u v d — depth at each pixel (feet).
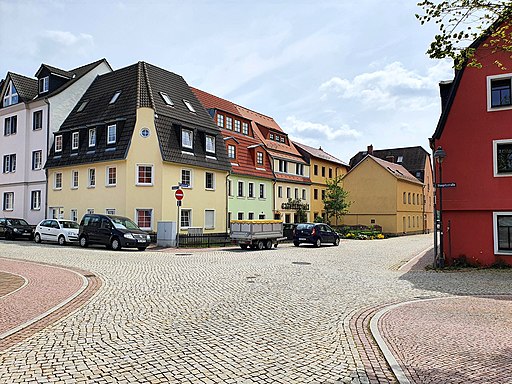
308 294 35.65
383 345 21.17
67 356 18.84
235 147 124.67
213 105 135.95
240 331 23.61
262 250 81.82
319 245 96.17
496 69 58.08
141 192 92.58
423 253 81.76
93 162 97.55
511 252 56.18
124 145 93.35
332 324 25.67
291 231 113.19
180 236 84.89
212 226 105.70
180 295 33.88
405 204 182.09
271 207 139.33
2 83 136.87
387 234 167.84
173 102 105.29
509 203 56.54
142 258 61.16
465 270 54.19
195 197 100.73
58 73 119.55
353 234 142.51
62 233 84.33
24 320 25.16
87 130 103.30
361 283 42.50
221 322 25.55
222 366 17.98
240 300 32.40
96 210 98.17
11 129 123.03
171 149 94.84
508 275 49.47
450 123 60.39
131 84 103.40
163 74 112.16
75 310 28.09
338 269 53.62
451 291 38.47
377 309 30.27
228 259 62.44
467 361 18.94
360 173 176.76
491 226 57.62
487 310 29.91
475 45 56.85
